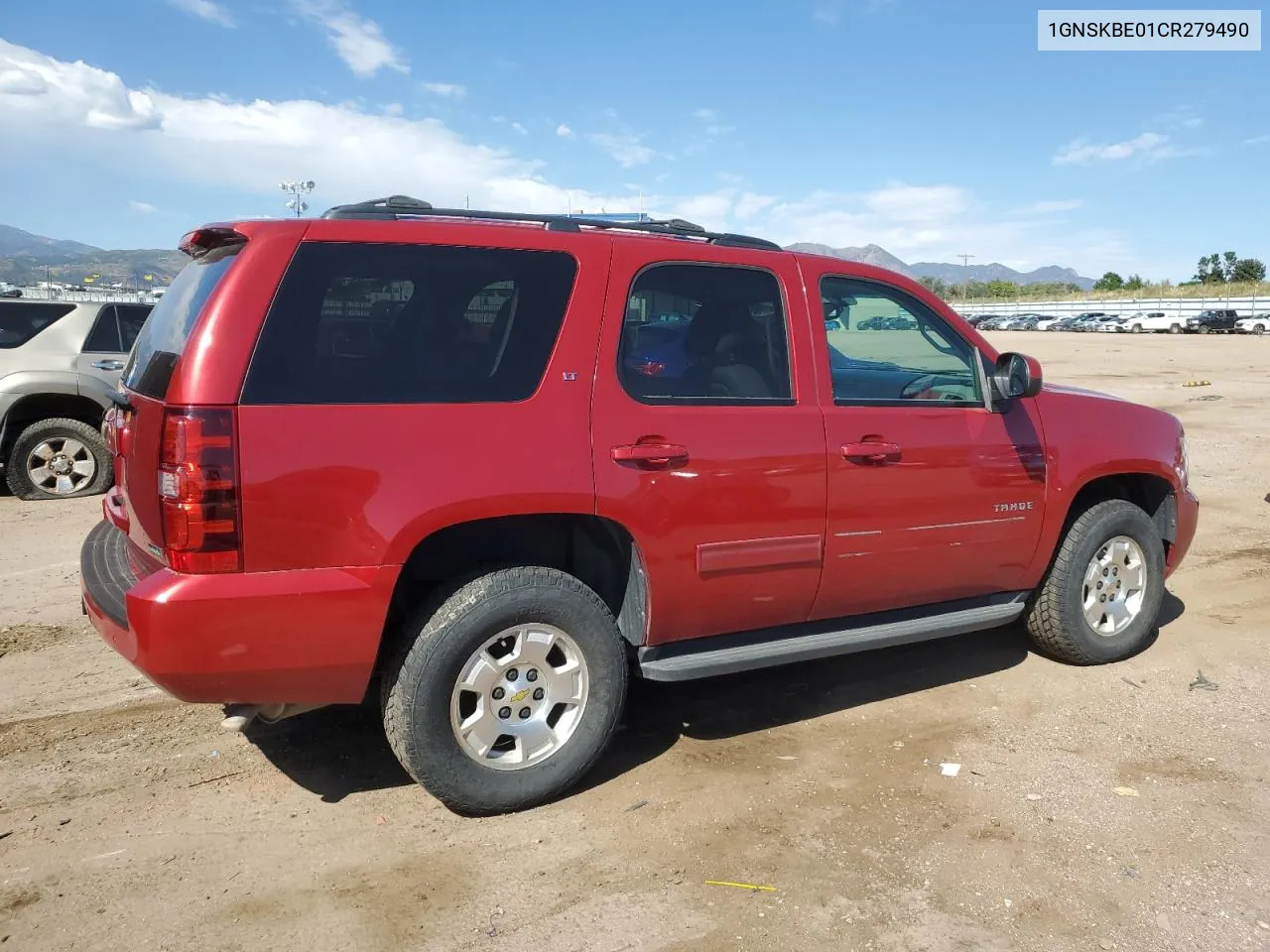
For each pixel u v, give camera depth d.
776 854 3.09
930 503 3.99
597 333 3.35
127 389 3.34
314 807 3.34
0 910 2.74
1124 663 4.82
